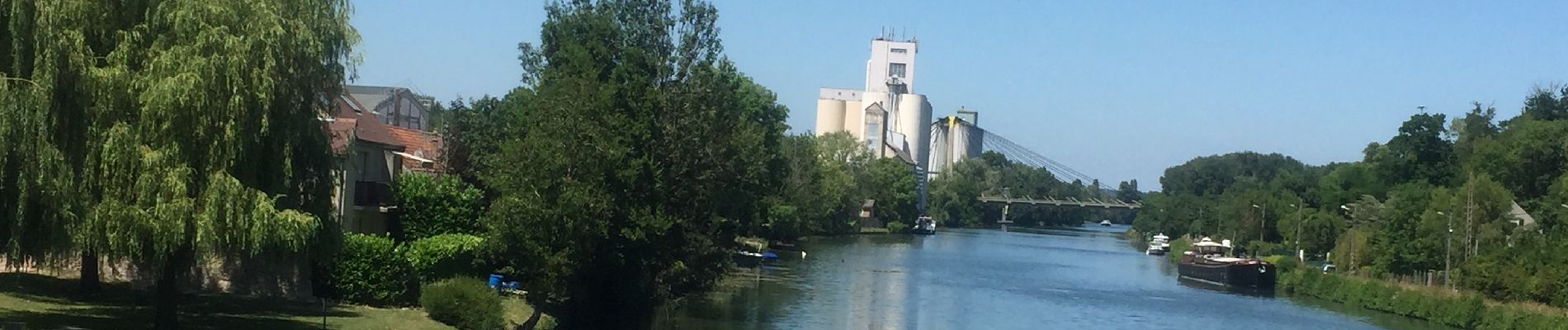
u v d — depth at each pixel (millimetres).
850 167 186750
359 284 43656
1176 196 199875
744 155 63500
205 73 28578
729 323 58344
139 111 28766
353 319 39750
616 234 50188
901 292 81438
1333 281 89625
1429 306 75000
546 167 48031
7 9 26906
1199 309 79250
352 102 55344
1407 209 94375
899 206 195750
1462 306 71625
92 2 28000
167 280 31953
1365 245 100438
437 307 42156
